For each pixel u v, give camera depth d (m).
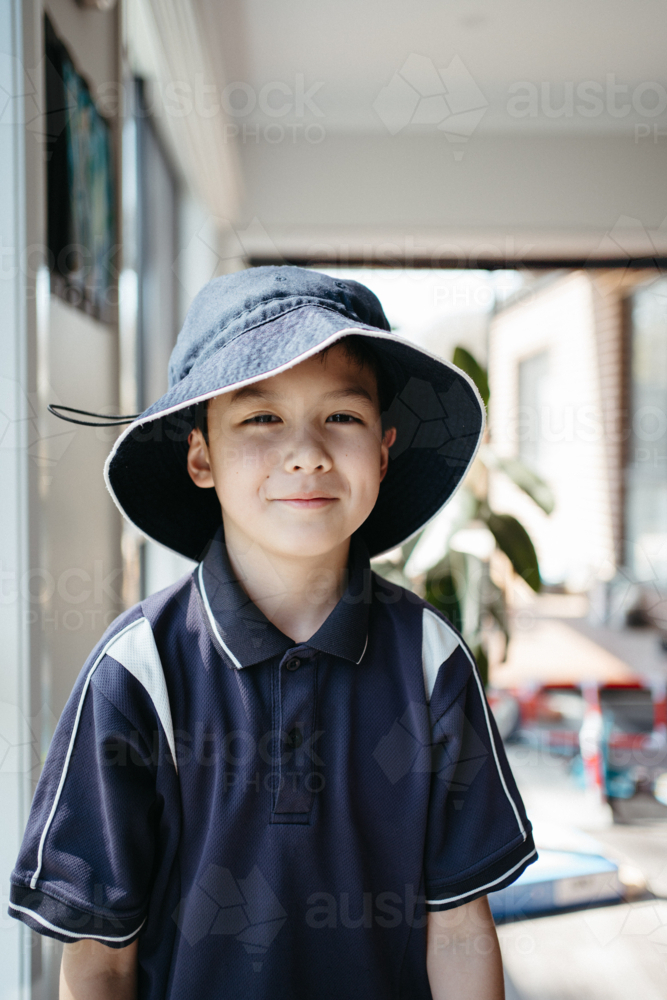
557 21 2.00
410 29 2.07
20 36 0.70
